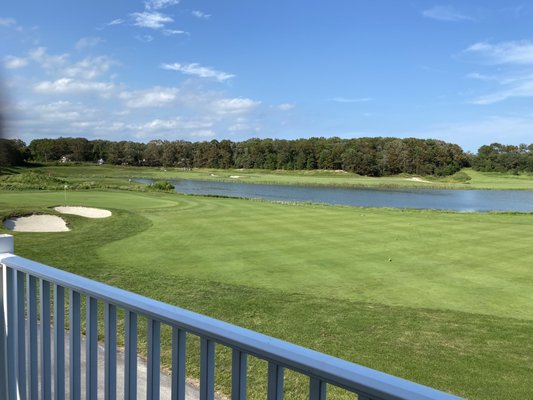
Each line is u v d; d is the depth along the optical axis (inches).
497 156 4210.1
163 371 154.2
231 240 514.0
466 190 2768.2
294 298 281.4
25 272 85.9
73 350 78.0
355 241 522.0
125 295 65.4
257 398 141.7
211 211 792.9
